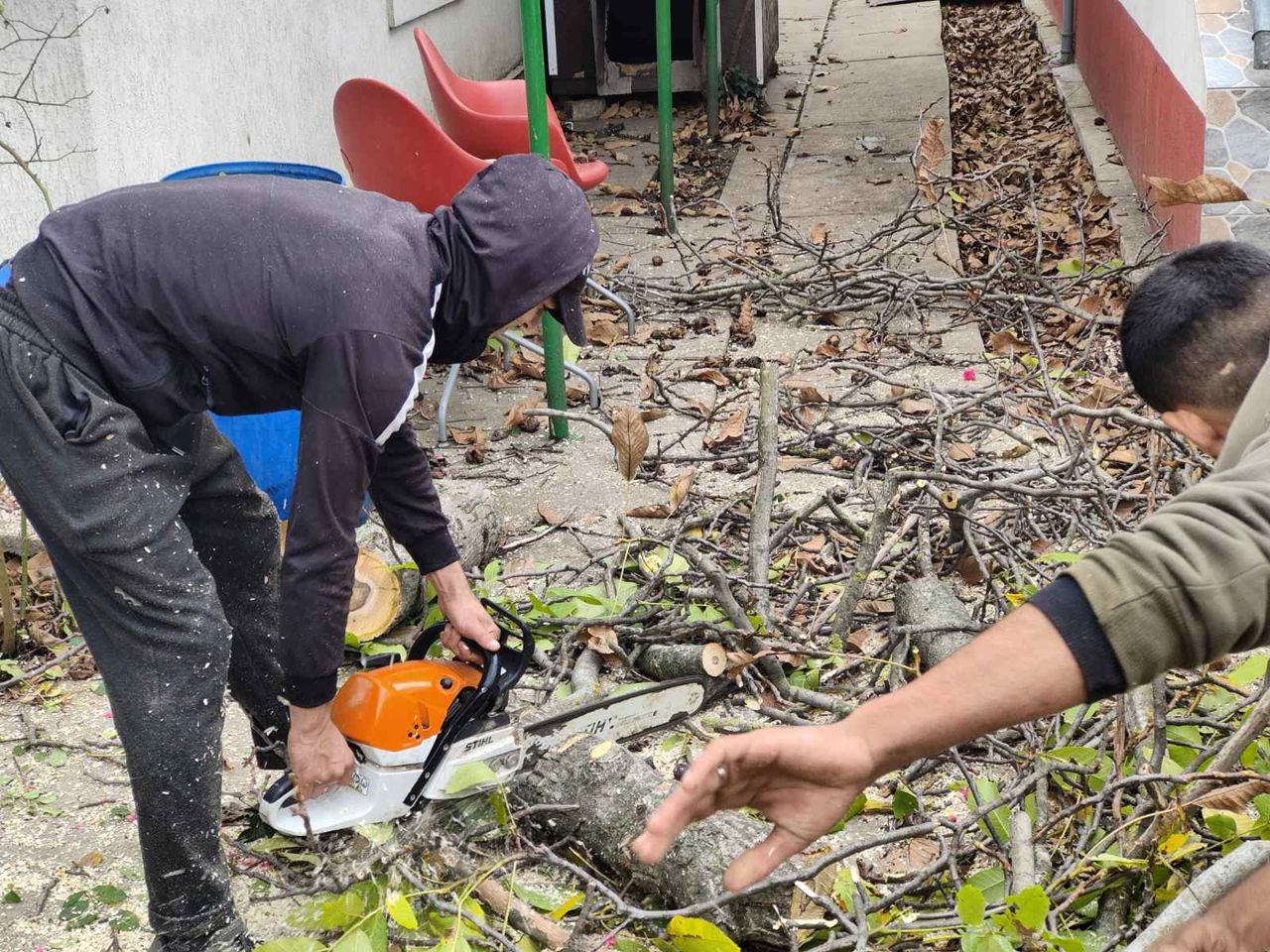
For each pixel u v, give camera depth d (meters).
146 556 1.93
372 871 2.21
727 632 2.81
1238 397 1.67
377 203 1.99
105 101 4.47
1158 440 2.94
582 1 8.75
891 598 3.30
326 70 6.34
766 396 3.36
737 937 2.11
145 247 1.88
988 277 5.09
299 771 2.12
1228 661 2.77
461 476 4.21
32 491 1.90
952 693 1.11
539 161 2.06
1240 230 4.82
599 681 2.96
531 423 4.58
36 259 1.90
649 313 5.60
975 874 2.14
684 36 8.91
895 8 11.63
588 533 3.58
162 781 1.97
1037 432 4.25
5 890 2.40
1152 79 6.12
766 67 9.35
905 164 7.52
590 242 2.05
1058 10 10.40
